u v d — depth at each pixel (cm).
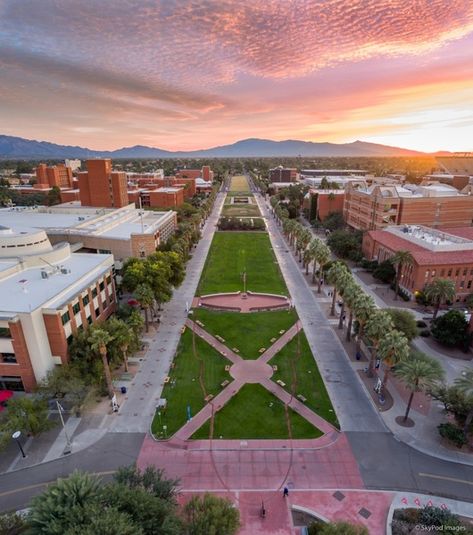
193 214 16338
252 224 16012
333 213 16375
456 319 6206
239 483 3788
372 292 8888
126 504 2784
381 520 3397
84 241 9519
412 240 9325
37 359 4997
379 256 10275
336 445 4278
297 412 4806
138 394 5147
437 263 7981
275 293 8850
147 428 4538
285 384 5359
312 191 18025
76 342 5172
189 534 2767
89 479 2912
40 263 6806
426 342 6525
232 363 5906
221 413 4784
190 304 8200
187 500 3575
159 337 6719
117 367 5725
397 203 11944
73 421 4650
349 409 4869
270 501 3581
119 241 9156
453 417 4659
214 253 12250
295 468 3969
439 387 4541
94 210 13088
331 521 3269
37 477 3872
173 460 4072
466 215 12356
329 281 7475
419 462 4056
